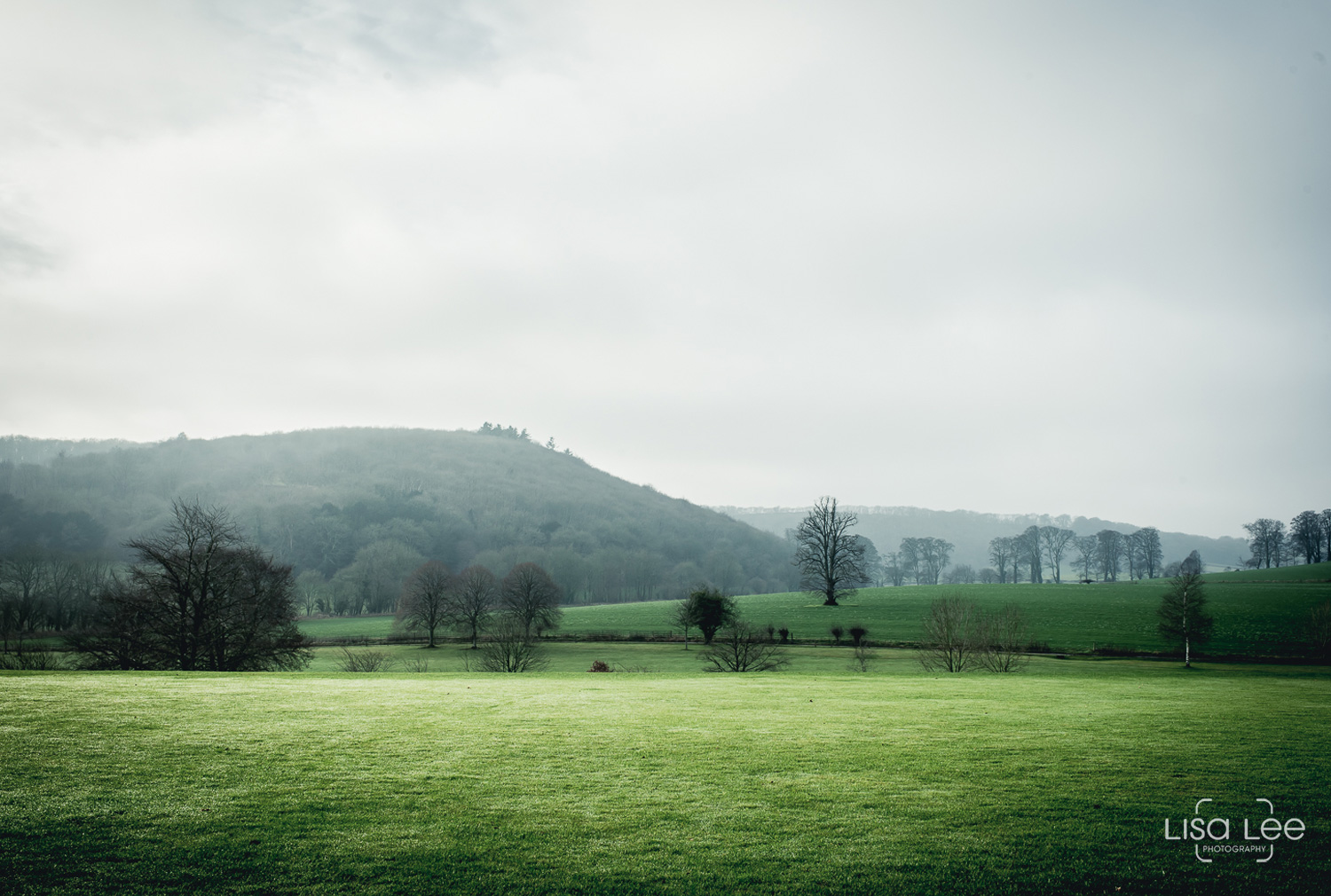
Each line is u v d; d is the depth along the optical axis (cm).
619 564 16138
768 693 2511
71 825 1102
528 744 1608
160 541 4584
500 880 977
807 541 10281
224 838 1077
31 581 8500
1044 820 1209
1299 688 2894
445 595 7844
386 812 1193
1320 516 14675
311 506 16088
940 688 2773
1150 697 2502
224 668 4247
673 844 1098
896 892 968
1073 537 17600
